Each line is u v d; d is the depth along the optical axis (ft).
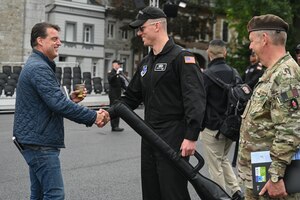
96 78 97.09
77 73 96.84
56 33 15.51
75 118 14.94
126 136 43.50
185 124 15.44
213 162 21.22
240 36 120.37
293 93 11.24
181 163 14.85
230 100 20.20
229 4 120.78
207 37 177.99
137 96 16.75
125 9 156.76
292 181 11.30
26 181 25.63
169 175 15.29
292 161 11.41
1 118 60.49
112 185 24.88
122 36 163.32
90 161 31.19
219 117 20.81
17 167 29.17
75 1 150.92
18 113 15.21
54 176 15.24
